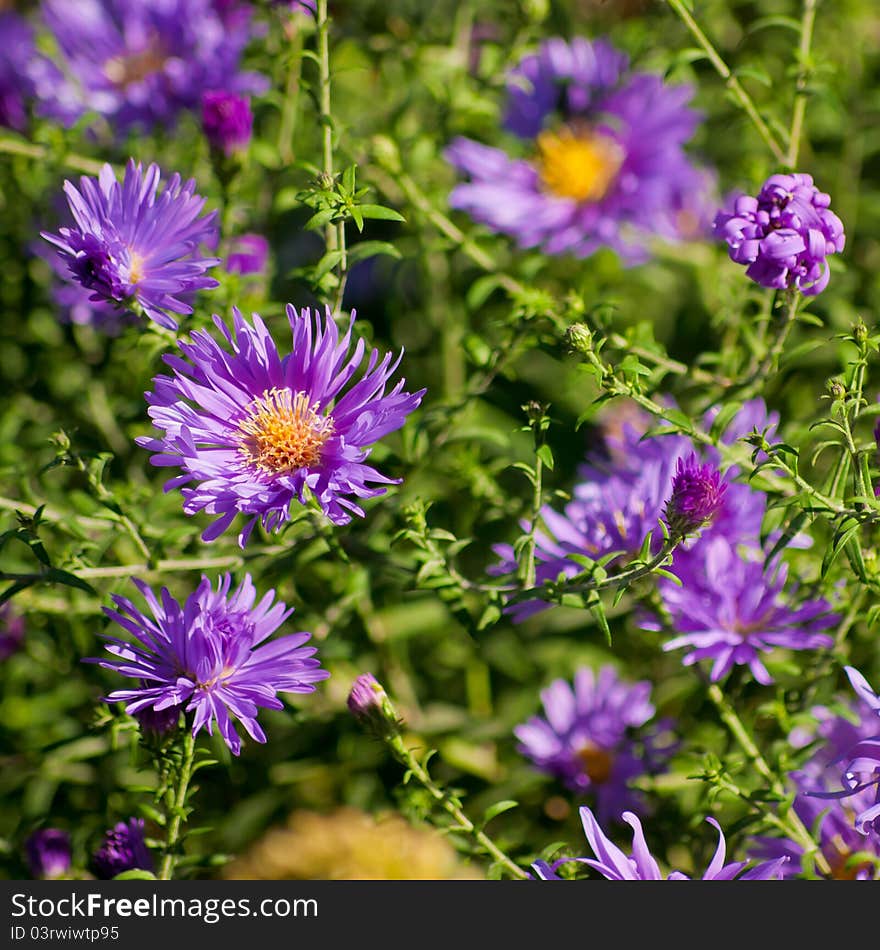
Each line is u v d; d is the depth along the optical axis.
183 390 0.44
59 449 0.46
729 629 0.47
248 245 0.52
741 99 0.49
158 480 0.53
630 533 0.47
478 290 0.50
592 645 0.53
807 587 0.48
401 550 0.51
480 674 0.54
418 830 0.49
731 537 0.47
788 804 0.46
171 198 0.45
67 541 0.51
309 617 0.50
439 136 0.54
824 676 0.48
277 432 0.44
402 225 0.55
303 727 0.52
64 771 0.52
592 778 0.51
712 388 0.49
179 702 0.44
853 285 0.55
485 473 0.50
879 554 0.46
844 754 0.44
